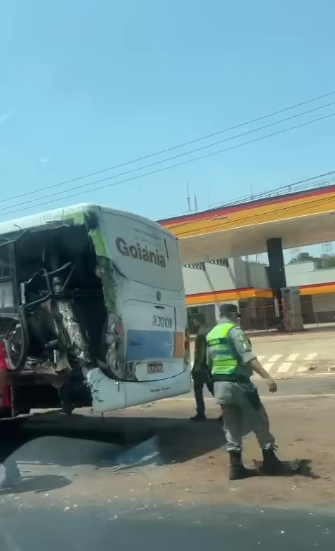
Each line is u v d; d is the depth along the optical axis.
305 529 6.59
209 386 11.95
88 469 9.14
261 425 8.25
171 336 10.87
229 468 8.45
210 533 6.59
